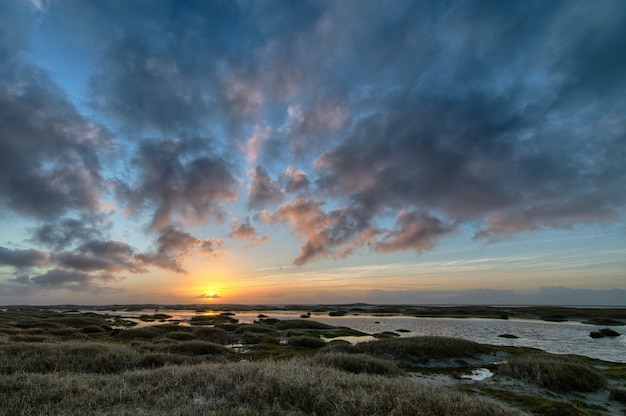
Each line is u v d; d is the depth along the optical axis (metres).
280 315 101.00
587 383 17.22
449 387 17.72
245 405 9.90
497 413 10.02
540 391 16.91
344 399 10.16
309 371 13.93
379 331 50.31
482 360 25.41
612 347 34.97
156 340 32.34
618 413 14.24
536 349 31.36
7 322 49.78
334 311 128.12
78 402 10.09
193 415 8.97
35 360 16.98
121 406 9.79
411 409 9.91
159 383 12.36
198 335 37.44
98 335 41.75
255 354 27.75
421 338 29.27
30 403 9.99
